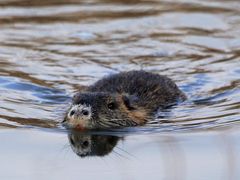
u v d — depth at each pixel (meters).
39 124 39.19
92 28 59.09
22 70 49.31
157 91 43.59
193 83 47.62
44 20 60.88
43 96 44.50
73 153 35.06
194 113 41.56
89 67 50.53
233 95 44.84
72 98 41.34
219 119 40.16
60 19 61.28
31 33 57.75
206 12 63.06
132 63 51.53
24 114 40.88
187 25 59.81
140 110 40.75
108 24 60.12
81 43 55.56
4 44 55.09
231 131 37.66
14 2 65.50
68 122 38.53
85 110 38.06
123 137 37.34
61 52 53.56
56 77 48.31
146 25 59.88
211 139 36.41
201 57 52.62
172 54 53.38
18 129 38.22
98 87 43.19
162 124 39.53
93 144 36.31
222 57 52.50
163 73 49.56
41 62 51.22
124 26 59.62
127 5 65.19
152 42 55.84
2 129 38.16
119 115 38.91
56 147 35.72
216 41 55.97
